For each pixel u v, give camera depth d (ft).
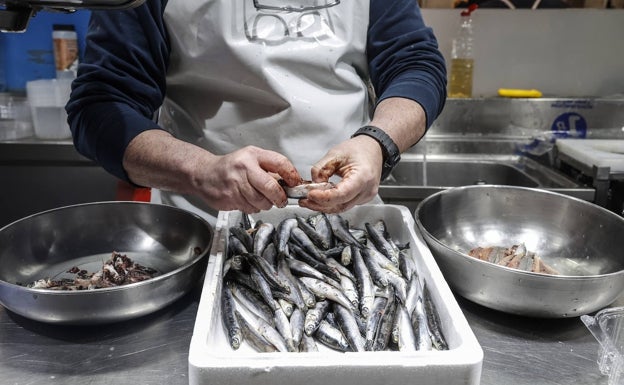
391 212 3.47
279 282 2.72
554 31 7.97
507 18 7.91
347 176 2.70
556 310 2.59
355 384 1.99
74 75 7.86
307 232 3.26
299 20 3.63
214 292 2.47
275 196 2.56
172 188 3.00
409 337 2.37
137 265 3.24
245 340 2.43
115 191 7.36
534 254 3.33
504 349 2.53
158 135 3.07
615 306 2.85
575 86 8.25
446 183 7.68
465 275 2.75
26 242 3.17
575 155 6.76
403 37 3.88
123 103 3.31
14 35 7.82
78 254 3.39
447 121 7.88
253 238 3.15
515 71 8.18
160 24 3.53
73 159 7.16
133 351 2.47
